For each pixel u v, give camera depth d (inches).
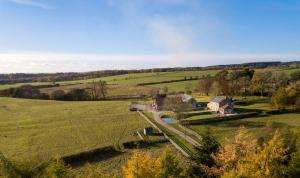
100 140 3567.9
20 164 1525.6
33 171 1514.5
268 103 5310.0
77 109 5644.7
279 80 7145.7
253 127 3831.2
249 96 6176.2
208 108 5152.6
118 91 7849.4
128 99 6875.0
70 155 3004.4
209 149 1731.1
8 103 6491.1
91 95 7465.6
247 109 4840.1
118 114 5039.4
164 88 7406.5
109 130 4015.8
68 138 3705.7
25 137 3801.7
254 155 1413.6
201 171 1583.4
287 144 1626.5
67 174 1555.1
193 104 5206.7
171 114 4842.5
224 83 6294.3
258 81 6786.4
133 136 3698.3
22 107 6018.7
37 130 4138.8
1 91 7726.4
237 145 1529.3
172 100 5246.1
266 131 3257.9
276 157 1398.9
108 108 5634.8
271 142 1465.3
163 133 3757.4
